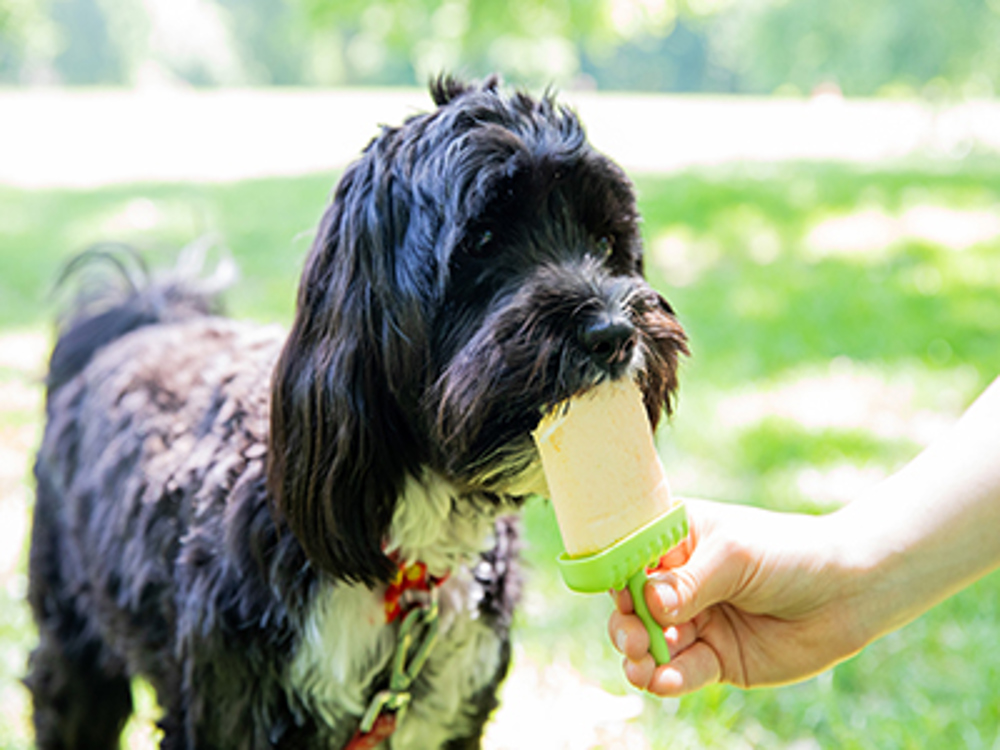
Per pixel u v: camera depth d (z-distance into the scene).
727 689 1.04
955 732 1.00
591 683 1.09
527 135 0.75
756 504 1.40
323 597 0.77
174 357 0.92
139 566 0.83
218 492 0.78
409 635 0.79
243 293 2.39
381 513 0.76
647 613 0.65
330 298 0.75
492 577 0.82
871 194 4.38
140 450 0.86
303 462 0.73
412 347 0.74
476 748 0.84
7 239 3.37
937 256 3.08
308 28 5.54
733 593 0.69
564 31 5.17
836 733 1.00
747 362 2.04
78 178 5.18
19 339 2.23
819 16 7.98
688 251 3.14
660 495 0.65
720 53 14.64
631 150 6.12
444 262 0.73
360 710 0.79
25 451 1.65
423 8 5.15
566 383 0.66
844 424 1.72
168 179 5.07
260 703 0.77
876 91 8.05
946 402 1.82
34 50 13.28
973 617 1.16
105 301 1.12
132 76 14.64
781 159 5.95
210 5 15.43
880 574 0.70
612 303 0.69
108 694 1.01
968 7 6.95
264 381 0.83
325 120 8.20
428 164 0.74
